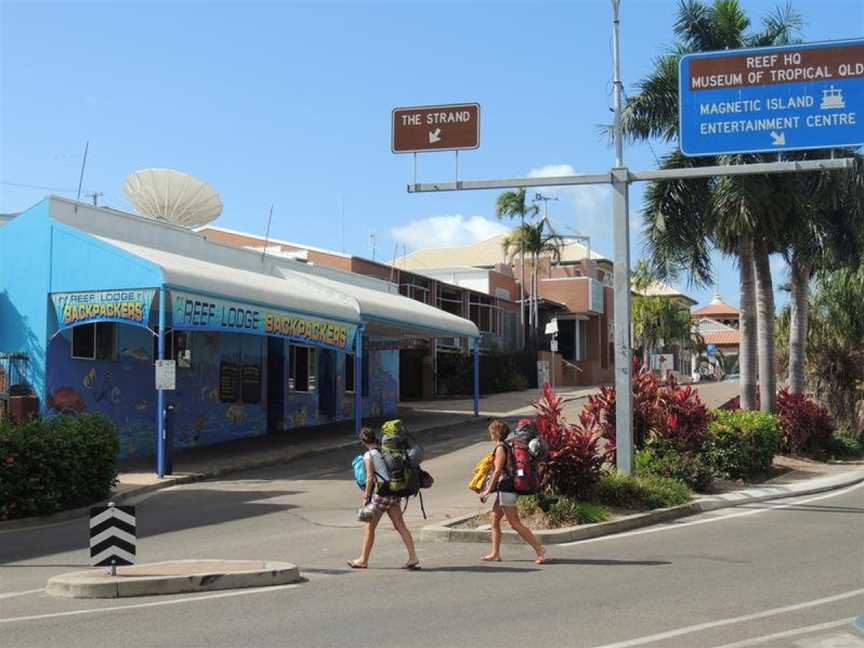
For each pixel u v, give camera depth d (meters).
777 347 30.73
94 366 20.98
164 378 18.72
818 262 23.33
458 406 37.81
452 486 17.97
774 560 10.73
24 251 20.27
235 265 25.81
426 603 8.51
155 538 12.82
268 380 27.97
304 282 26.83
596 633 7.33
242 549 11.87
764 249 22.83
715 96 14.40
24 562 11.28
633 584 9.37
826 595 8.80
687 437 17.28
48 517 14.68
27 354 19.98
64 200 20.36
